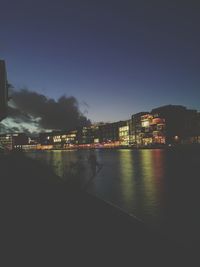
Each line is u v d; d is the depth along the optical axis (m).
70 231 8.41
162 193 19.81
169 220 12.13
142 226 9.12
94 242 7.51
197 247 8.34
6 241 7.50
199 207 14.88
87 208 11.62
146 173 34.25
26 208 11.46
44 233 8.22
